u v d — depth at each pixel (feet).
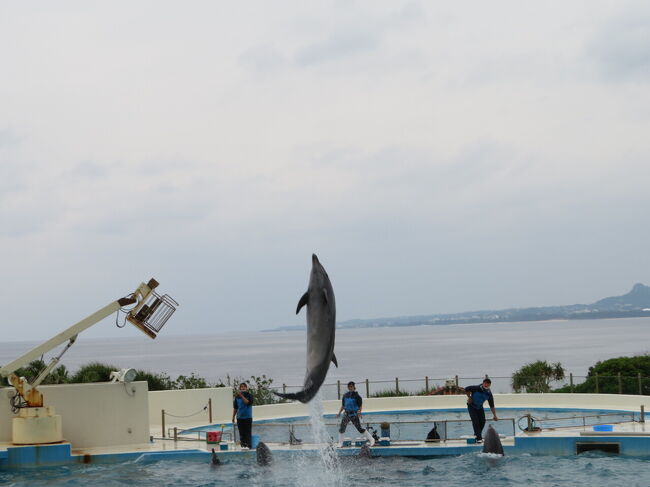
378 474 55.42
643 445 59.88
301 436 66.28
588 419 71.92
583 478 52.08
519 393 94.58
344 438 64.64
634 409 84.38
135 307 66.39
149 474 57.11
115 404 68.03
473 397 63.93
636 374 100.94
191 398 84.99
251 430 65.10
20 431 63.21
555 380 101.45
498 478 52.75
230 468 58.70
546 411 87.35
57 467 60.70
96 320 65.82
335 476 54.90
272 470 57.47
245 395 64.75
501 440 64.18
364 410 91.15
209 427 80.28
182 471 57.98
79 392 67.46
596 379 93.86
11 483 54.54
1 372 64.18
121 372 68.69
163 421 72.95
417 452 61.57
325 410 92.68
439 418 84.64
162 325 67.36
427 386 99.81
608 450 60.49
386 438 63.72
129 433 68.08
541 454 60.95
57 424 63.98
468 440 63.67
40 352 64.80
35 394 64.75
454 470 55.88
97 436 67.31
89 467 60.44
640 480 50.98
